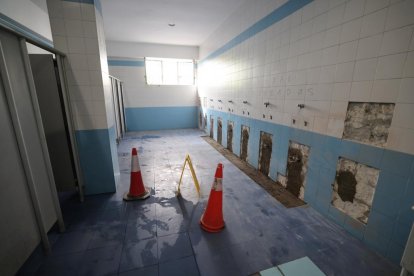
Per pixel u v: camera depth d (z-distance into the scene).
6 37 1.25
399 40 1.32
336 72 1.80
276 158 2.81
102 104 2.32
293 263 1.50
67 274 1.40
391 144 1.43
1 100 1.18
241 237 1.76
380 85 1.46
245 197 2.45
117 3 3.40
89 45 2.17
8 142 1.22
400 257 1.44
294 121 2.40
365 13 1.52
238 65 3.73
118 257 1.54
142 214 2.09
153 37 5.50
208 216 1.86
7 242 1.18
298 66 2.26
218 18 4.10
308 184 2.26
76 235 1.77
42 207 1.55
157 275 1.39
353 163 1.73
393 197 1.45
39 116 1.52
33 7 3.08
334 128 1.87
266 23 2.79
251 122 3.41
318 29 1.95
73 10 2.07
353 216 1.77
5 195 1.18
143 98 6.65
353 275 1.40
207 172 3.23
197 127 7.29
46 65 2.00
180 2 3.36
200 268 1.45
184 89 6.94
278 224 1.94
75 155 2.23
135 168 2.37
